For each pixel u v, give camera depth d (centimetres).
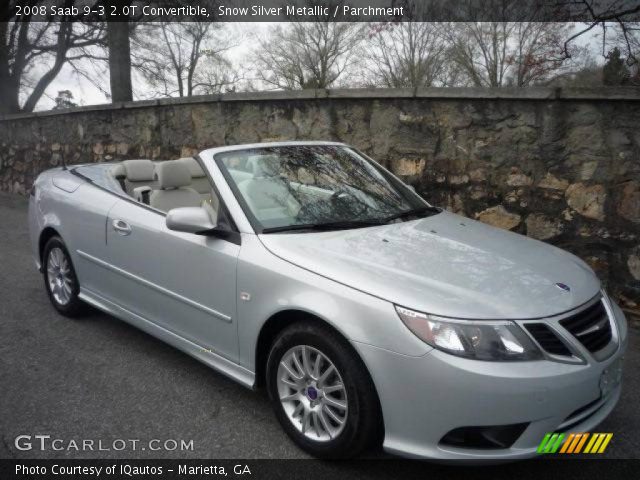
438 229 341
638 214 481
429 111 598
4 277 593
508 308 248
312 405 280
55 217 463
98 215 414
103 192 430
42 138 1189
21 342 422
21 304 508
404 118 617
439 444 243
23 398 338
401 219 356
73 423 311
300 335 278
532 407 232
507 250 315
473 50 1598
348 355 258
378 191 388
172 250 348
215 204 383
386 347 245
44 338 430
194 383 358
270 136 751
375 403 256
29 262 655
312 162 390
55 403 332
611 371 262
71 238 445
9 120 1277
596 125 496
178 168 407
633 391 354
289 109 720
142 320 388
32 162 1231
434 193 607
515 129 543
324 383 275
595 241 508
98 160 1052
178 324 356
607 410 266
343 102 666
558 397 236
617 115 484
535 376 232
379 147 642
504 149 553
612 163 492
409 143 618
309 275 276
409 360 240
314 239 308
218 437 299
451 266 282
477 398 231
